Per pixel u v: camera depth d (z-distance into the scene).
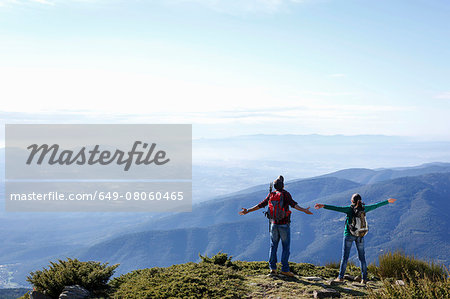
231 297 8.98
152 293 9.13
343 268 10.30
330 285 9.87
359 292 9.46
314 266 11.70
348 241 10.28
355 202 10.26
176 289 9.21
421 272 10.62
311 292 9.32
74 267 9.97
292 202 10.07
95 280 9.73
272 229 10.20
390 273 11.07
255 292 9.30
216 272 10.20
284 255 10.20
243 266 11.19
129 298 9.08
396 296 8.28
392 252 11.59
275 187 10.15
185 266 10.84
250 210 10.21
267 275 10.30
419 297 8.16
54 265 10.01
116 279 10.45
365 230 10.08
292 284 9.72
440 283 8.36
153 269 10.70
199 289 9.27
